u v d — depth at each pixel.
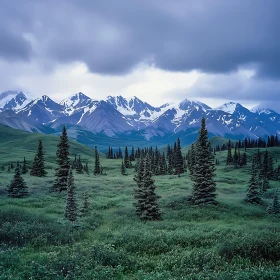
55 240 17.91
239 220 30.75
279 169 99.25
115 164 153.88
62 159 50.56
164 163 113.62
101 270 11.84
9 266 12.65
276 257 13.88
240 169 113.62
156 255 15.87
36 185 51.78
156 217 30.25
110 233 20.83
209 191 38.06
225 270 12.23
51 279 10.88
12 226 19.48
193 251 15.47
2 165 119.81
